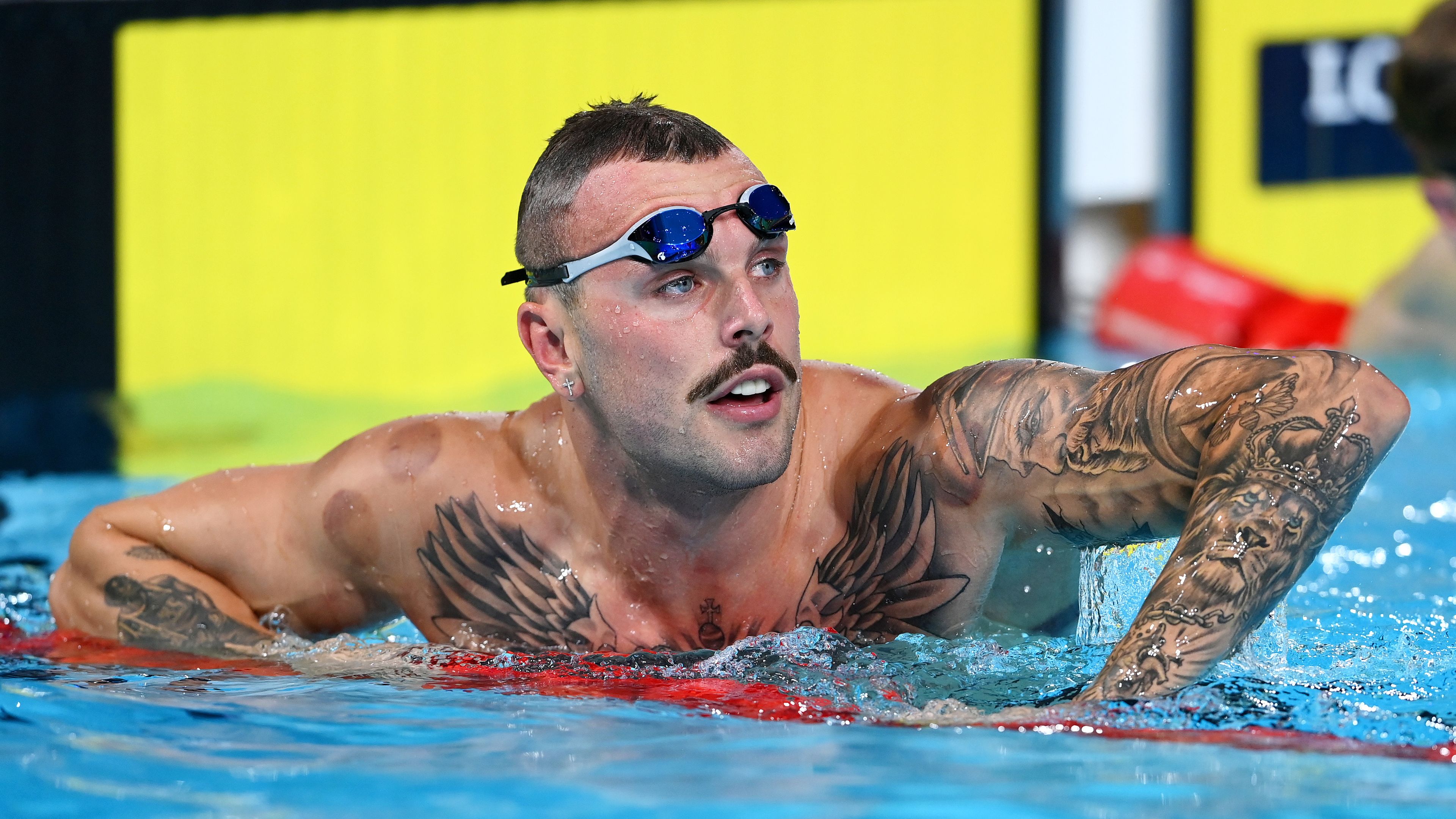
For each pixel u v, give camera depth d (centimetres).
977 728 510
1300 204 1800
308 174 1716
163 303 1720
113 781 454
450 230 1736
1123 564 692
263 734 516
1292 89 1794
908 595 664
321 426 1611
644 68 1745
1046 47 1792
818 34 1759
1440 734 499
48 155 1695
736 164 633
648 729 520
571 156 645
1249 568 513
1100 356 1800
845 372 728
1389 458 1325
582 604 698
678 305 613
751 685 598
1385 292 1748
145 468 1439
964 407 653
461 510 714
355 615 753
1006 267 1819
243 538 738
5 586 956
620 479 667
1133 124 1811
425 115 1722
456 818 410
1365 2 1783
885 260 1795
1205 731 495
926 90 1783
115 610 723
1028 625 692
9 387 1716
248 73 1700
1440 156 1212
